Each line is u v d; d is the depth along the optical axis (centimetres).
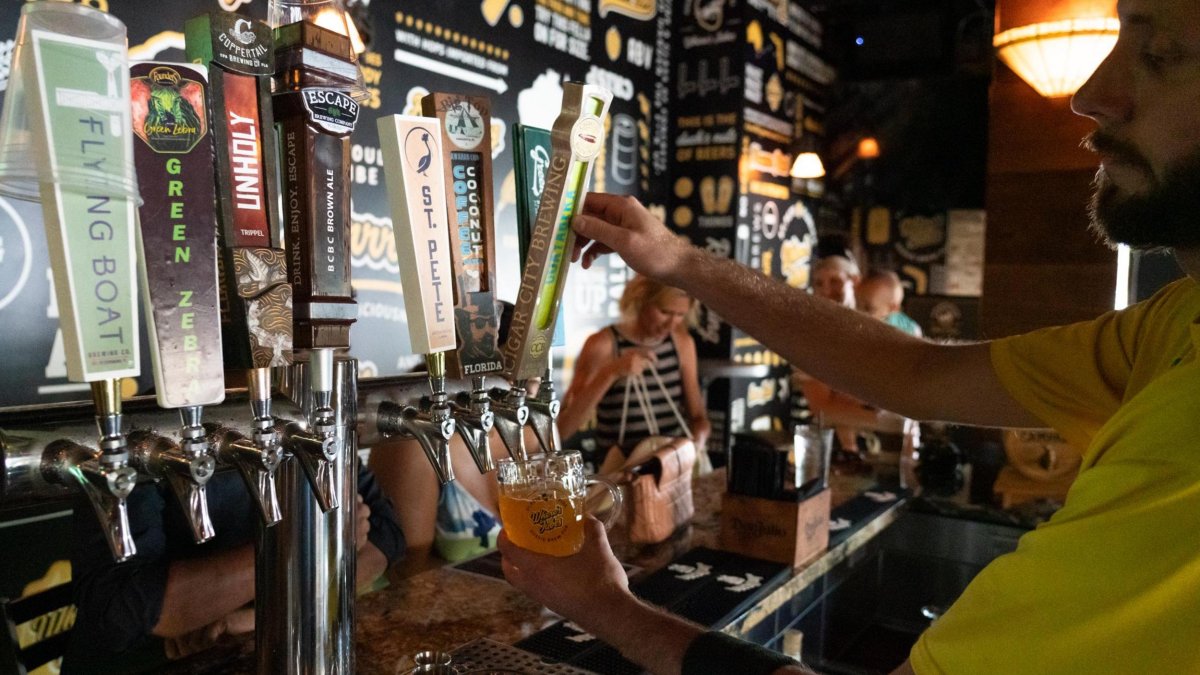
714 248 501
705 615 137
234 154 60
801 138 579
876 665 195
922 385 119
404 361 323
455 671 95
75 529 148
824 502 178
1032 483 234
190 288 56
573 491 97
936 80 620
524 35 375
